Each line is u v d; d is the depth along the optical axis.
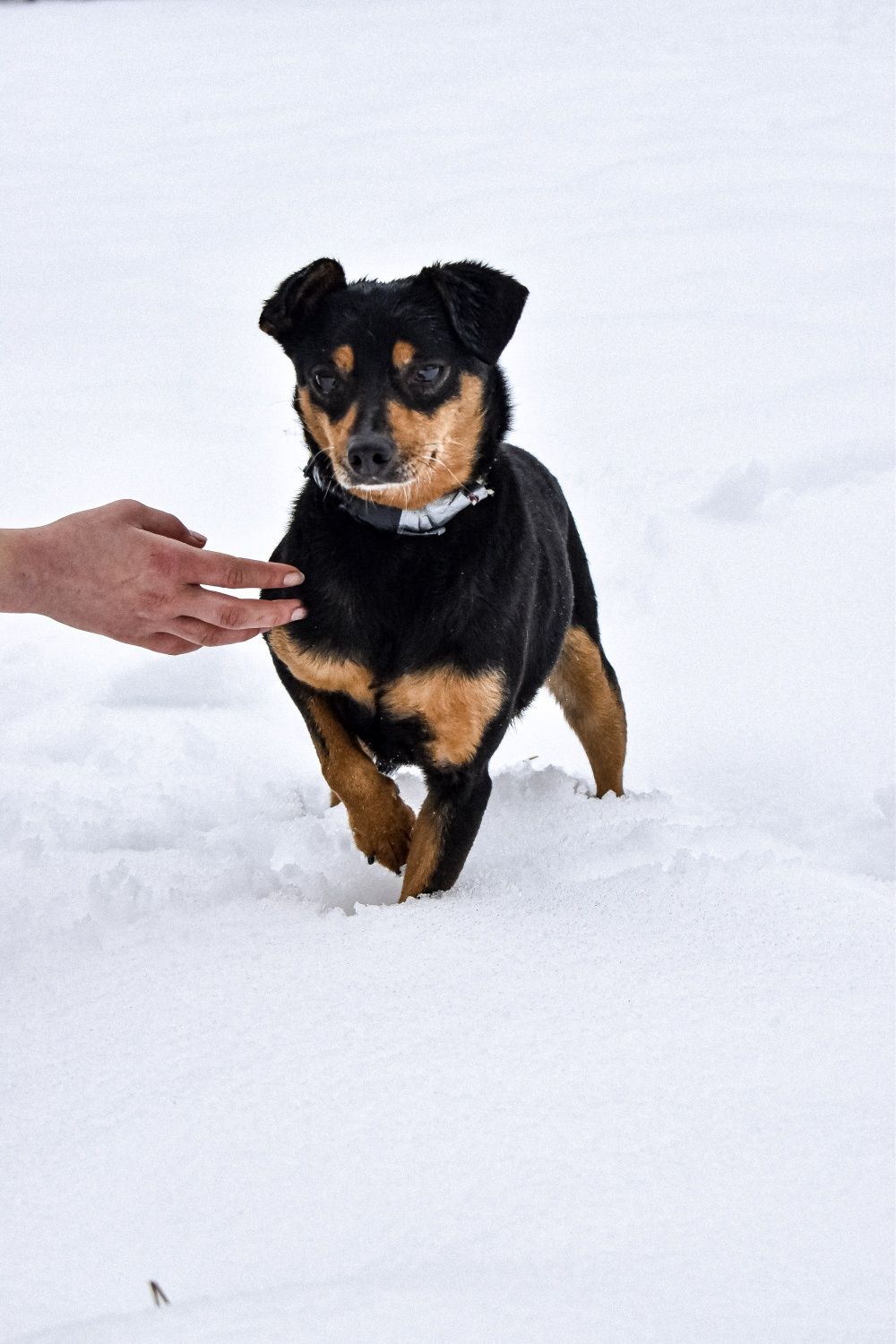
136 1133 2.14
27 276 10.94
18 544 2.83
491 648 3.32
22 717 5.21
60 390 8.62
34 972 2.75
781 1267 1.79
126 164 14.35
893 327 8.91
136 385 8.73
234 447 7.69
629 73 16.77
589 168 12.69
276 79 18.44
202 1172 2.03
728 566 6.07
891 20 19.00
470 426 3.41
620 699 4.38
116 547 2.91
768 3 21.36
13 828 3.95
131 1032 2.44
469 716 3.32
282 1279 1.80
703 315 9.27
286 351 3.65
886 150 12.71
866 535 6.20
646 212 11.36
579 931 2.82
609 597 5.92
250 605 3.01
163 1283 1.81
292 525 3.53
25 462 7.34
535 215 11.44
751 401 7.89
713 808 4.20
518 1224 1.88
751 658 5.31
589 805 4.09
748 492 6.61
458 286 3.44
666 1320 1.64
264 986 2.58
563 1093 2.18
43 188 13.56
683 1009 2.46
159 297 10.41
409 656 3.29
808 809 4.16
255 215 12.10
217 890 3.27
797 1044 2.35
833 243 10.45
